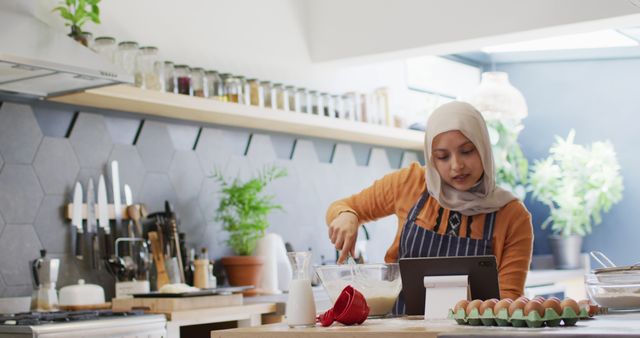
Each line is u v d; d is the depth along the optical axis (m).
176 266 3.82
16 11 3.13
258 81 4.37
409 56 4.82
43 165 3.54
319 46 4.98
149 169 3.97
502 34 4.30
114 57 3.64
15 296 3.38
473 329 1.76
